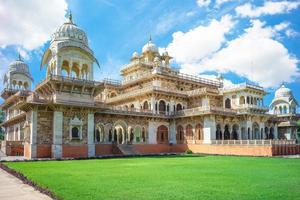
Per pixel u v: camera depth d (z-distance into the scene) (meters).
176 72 55.28
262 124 50.41
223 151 41.19
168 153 45.12
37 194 12.34
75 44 37.19
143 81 51.66
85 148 36.34
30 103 33.06
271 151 36.06
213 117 43.94
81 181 15.64
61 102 34.22
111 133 42.72
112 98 54.25
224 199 11.14
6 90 51.84
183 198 11.32
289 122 58.25
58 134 34.44
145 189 13.23
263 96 51.41
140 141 45.56
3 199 11.37
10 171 19.84
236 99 48.81
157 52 59.16
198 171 20.05
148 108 47.69
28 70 55.22
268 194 12.02
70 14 40.22
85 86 36.59
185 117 47.22
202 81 55.19
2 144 46.69
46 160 31.06
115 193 12.35
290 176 17.39
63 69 39.81
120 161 29.33
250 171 20.00
